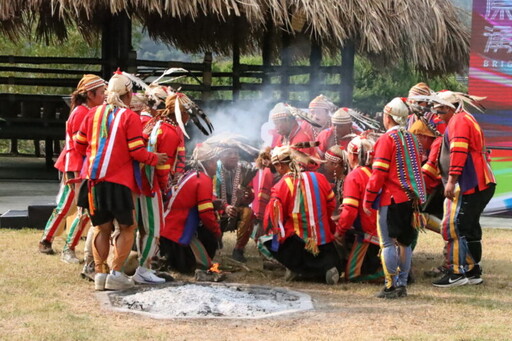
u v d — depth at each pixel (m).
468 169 7.67
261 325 6.02
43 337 5.53
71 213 8.60
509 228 11.40
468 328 6.07
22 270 7.82
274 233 7.69
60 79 16.56
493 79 12.12
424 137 8.30
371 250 7.73
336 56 18.78
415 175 7.00
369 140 7.70
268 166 8.13
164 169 7.23
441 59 15.79
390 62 16.67
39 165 19.05
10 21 17.22
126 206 6.93
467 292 7.45
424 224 7.55
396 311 6.57
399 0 14.91
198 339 5.61
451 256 7.74
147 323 6.02
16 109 16.98
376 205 7.07
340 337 5.73
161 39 19.39
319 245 7.68
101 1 13.98
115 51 16.05
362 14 14.61
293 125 8.72
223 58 20.81
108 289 7.09
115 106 7.04
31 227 10.30
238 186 8.43
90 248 7.53
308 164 7.96
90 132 7.01
